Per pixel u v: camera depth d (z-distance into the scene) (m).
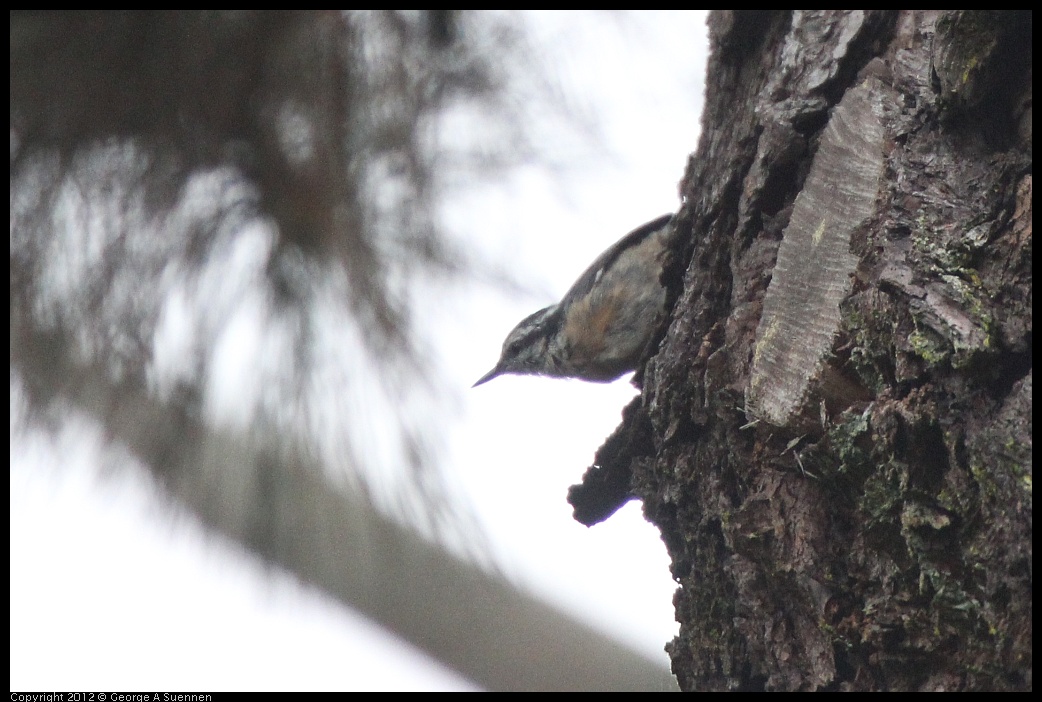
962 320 3.97
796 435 4.54
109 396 7.09
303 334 7.13
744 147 5.21
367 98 7.23
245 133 7.27
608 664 8.83
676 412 5.11
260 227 7.30
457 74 7.23
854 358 4.34
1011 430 3.80
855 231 4.61
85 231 7.23
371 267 7.07
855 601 4.23
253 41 7.25
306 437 7.04
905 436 4.06
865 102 4.76
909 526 3.96
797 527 4.43
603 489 5.68
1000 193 4.11
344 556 7.46
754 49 5.59
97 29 7.24
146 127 7.30
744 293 5.00
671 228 6.14
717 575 4.85
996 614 3.74
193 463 7.12
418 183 7.13
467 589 8.37
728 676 4.68
